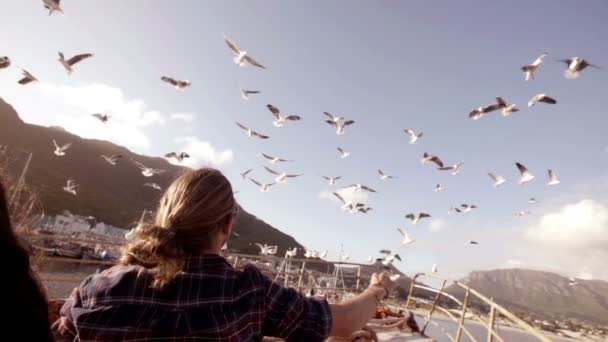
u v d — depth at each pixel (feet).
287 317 5.49
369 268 38.04
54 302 9.85
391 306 32.63
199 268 5.12
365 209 44.42
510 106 33.81
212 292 4.99
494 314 18.84
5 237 2.81
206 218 5.33
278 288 5.65
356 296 6.70
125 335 4.64
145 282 4.91
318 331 5.59
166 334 4.64
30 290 2.87
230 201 5.75
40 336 2.84
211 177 5.67
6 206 3.07
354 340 7.77
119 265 5.35
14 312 2.67
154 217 5.78
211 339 4.68
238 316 5.00
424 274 33.83
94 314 4.76
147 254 4.92
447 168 46.06
